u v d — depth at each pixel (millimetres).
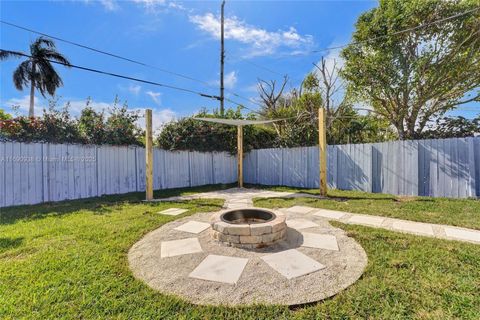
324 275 2645
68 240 3613
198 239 3779
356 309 2072
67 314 1995
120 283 2469
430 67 7535
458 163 6508
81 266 2799
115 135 8156
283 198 7160
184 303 2172
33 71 21453
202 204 6305
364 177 8305
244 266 2879
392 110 9062
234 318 1986
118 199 7109
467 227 4133
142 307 2109
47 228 4168
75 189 7367
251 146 11898
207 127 10727
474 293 2248
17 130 6426
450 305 2094
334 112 12258
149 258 3100
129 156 8664
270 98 18406
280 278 2598
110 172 8164
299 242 3613
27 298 2180
